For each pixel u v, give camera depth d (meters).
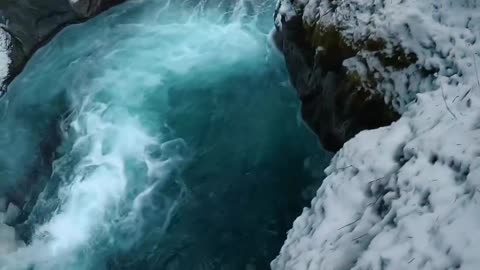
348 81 6.30
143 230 7.16
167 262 6.71
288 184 7.30
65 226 7.42
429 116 4.73
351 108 6.32
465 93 4.65
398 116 5.74
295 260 4.38
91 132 8.73
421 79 5.51
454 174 3.95
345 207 4.55
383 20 5.96
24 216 7.91
